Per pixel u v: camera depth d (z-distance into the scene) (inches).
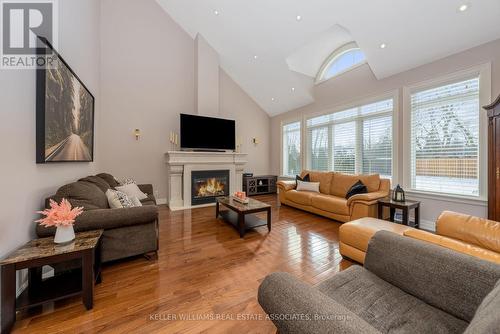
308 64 198.8
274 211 166.1
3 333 49.9
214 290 67.5
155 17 185.2
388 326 34.5
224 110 232.4
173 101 194.2
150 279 73.3
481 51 107.5
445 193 121.4
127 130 176.2
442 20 103.5
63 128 87.9
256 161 260.4
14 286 50.7
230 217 138.0
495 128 92.0
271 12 145.3
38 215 72.1
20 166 63.5
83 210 73.6
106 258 76.5
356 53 178.5
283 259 87.8
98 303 61.0
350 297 41.2
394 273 45.3
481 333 18.8
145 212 80.9
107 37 167.0
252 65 205.8
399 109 142.1
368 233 77.5
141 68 180.4
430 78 126.6
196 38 197.6
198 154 185.8
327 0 121.0
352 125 176.9
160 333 51.0
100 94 163.9
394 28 115.8
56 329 51.8
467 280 36.9
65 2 99.5
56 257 54.2
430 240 51.3
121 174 174.6
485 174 106.5
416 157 135.5
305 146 222.7
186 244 102.9
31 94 69.1
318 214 153.1
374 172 160.9
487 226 55.6
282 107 243.8
